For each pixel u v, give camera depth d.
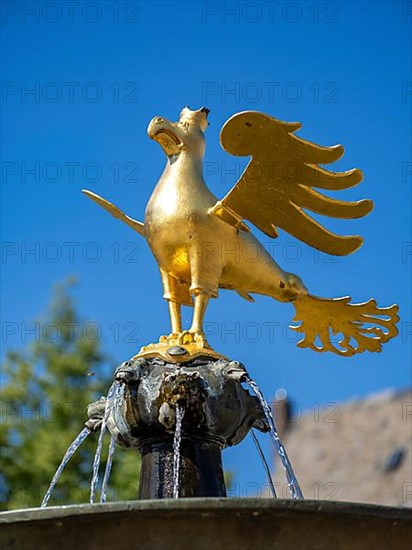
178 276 8.55
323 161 8.24
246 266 8.52
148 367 8.03
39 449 17.34
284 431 36.41
